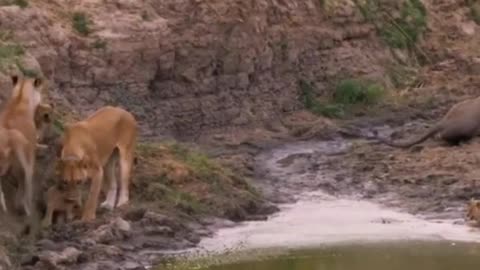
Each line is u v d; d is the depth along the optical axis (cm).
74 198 2867
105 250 2727
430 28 5197
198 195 3164
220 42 4191
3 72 3275
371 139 4056
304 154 3875
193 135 4038
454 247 2895
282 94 4391
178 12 4141
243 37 4244
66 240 2773
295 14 4519
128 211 2958
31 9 3728
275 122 4253
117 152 3017
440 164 3616
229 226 3056
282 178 3591
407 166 3625
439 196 3341
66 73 3781
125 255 2747
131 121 3041
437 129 3922
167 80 4066
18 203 2827
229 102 4178
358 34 4803
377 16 4978
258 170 3672
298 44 4500
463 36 5266
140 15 4025
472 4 5444
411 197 3356
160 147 3394
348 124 4300
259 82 4319
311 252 2850
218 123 4125
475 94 4700
